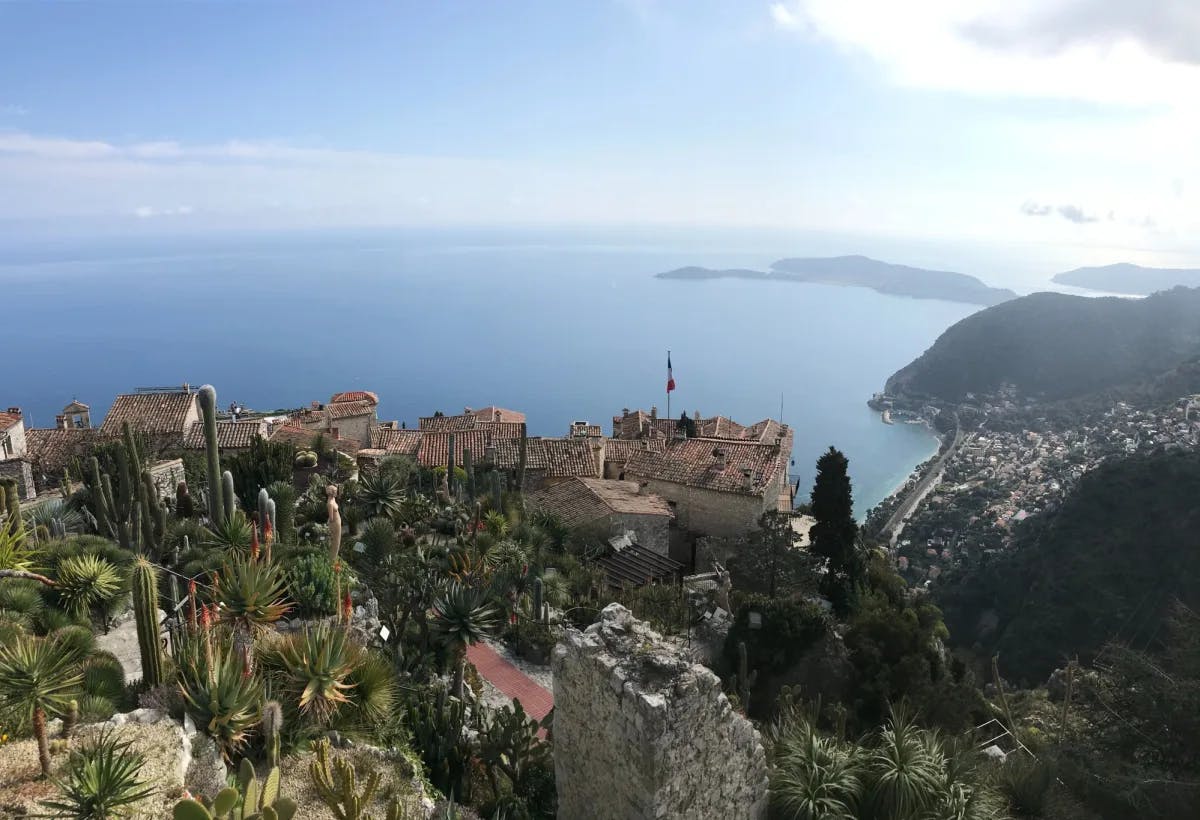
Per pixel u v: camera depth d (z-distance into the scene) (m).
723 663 26.81
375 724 14.25
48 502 27.14
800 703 19.16
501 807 13.69
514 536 30.44
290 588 17.88
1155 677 18.58
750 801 12.11
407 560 22.95
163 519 23.16
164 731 11.79
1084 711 20.91
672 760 10.47
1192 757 17.52
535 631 23.23
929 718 23.75
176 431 42.53
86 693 12.85
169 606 18.81
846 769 12.86
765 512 37.03
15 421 39.69
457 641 18.53
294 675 13.49
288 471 30.88
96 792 9.61
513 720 15.47
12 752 11.01
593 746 11.67
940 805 12.37
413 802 12.25
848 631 27.34
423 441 46.00
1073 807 16.22
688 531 41.44
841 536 35.94
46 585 17.23
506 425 49.72
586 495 37.91
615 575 32.34
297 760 12.57
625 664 11.21
